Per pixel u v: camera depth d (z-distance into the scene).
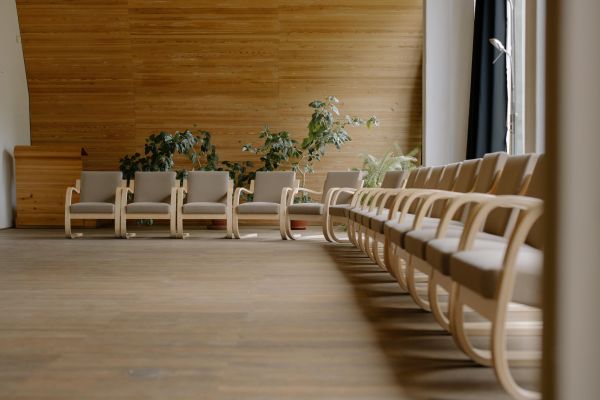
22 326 2.95
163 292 3.90
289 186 8.27
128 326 2.94
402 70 10.18
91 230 9.66
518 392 1.82
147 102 10.50
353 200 6.69
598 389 0.71
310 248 6.68
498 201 2.18
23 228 10.08
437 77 8.20
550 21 0.73
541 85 5.25
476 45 7.68
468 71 8.17
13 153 10.26
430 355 2.40
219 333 2.78
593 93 0.72
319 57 10.16
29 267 5.15
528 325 2.76
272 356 2.38
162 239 7.98
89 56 10.24
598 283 0.72
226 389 1.98
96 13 9.93
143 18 9.96
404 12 9.80
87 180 8.74
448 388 1.99
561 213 0.72
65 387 2.01
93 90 10.47
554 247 0.73
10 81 10.05
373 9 9.80
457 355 2.40
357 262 5.42
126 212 8.16
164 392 1.95
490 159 3.53
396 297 3.69
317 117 9.66
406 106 10.36
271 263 5.37
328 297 3.69
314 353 2.43
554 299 0.72
